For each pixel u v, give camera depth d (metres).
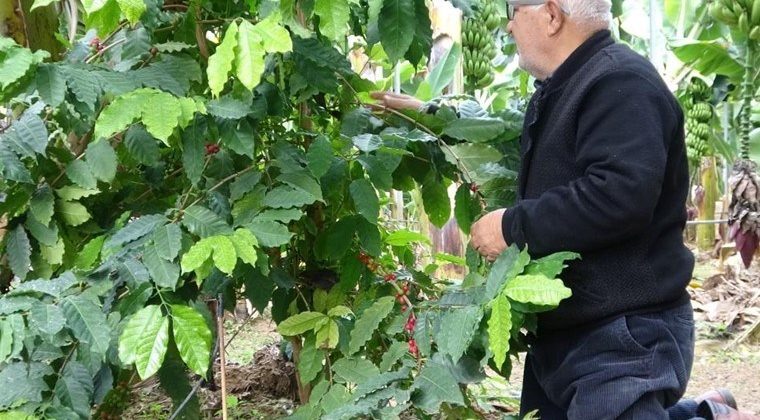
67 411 1.39
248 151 1.62
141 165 2.01
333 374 1.85
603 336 1.65
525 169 1.82
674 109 1.63
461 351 1.41
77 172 1.67
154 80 1.52
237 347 3.98
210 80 1.39
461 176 2.04
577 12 1.68
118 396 1.91
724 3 4.23
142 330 1.34
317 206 2.02
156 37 1.85
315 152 1.67
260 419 2.61
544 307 1.46
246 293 1.76
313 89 1.87
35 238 1.78
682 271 1.71
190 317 1.38
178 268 1.41
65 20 2.42
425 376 1.51
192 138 1.60
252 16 1.86
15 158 1.49
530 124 1.77
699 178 10.23
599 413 1.61
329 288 2.03
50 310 1.32
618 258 1.64
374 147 1.74
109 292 1.50
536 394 2.01
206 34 1.91
